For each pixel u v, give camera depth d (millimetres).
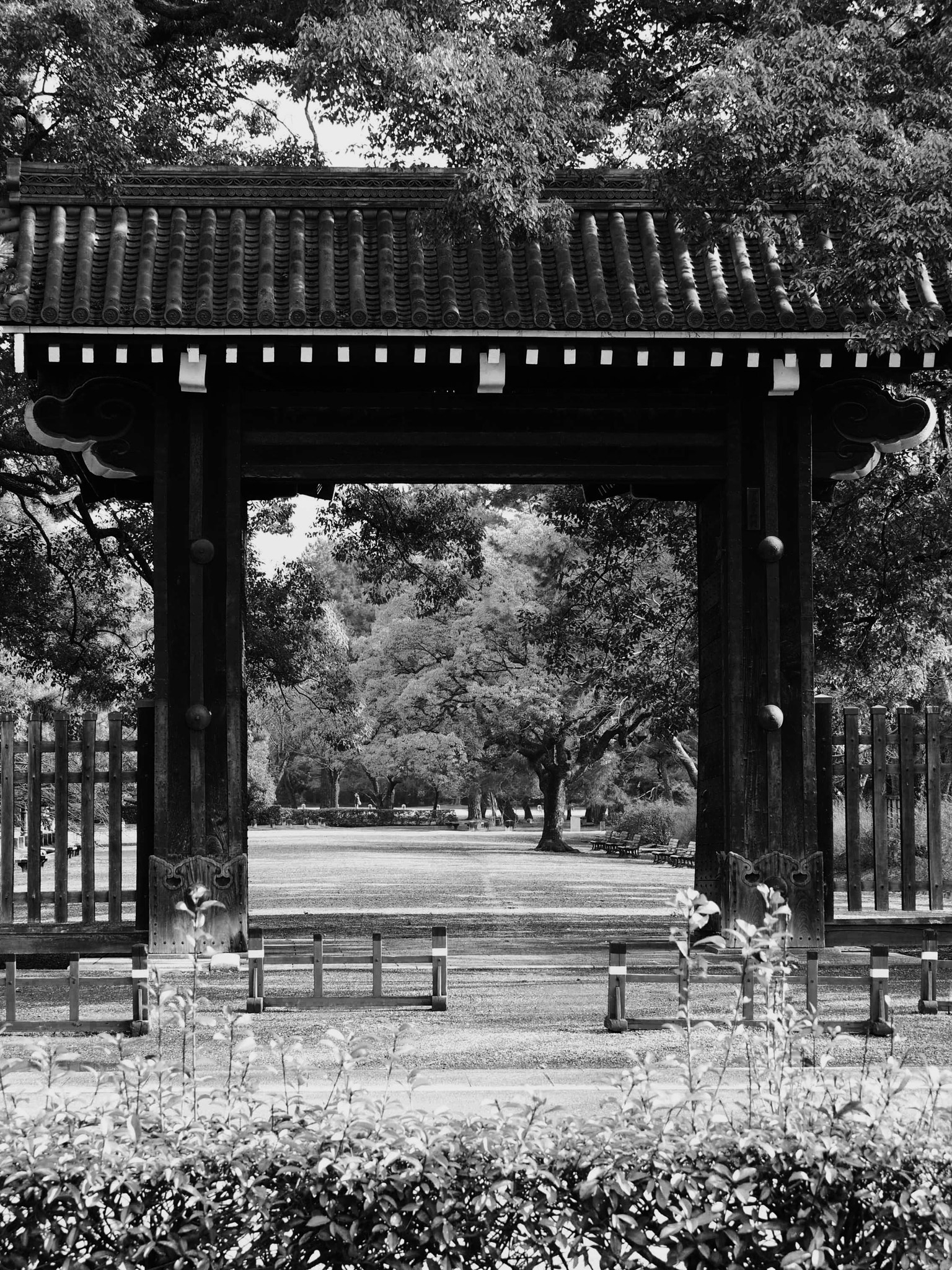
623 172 15008
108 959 14336
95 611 28531
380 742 57875
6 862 14469
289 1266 4578
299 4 18312
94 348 13570
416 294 13531
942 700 27984
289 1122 4883
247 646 27328
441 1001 11812
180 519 14312
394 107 12531
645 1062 5242
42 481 25906
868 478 23391
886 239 11727
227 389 14367
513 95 12906
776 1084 5109
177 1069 5242
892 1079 5996
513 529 53656
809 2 13109
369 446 14633
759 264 14383
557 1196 4691
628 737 50438
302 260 13938
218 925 14023
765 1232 4699
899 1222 4609
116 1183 4672
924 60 12820
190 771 14109
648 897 26969
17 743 14641
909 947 14922
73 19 14156
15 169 14477
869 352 13445
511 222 13289
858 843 15469
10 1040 10102
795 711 14523
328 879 34219
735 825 14352
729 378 14789
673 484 15164
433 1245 4641
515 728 51031
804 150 12422
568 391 14766
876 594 23953
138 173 14656
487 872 37469
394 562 28656
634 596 29062
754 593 14648
